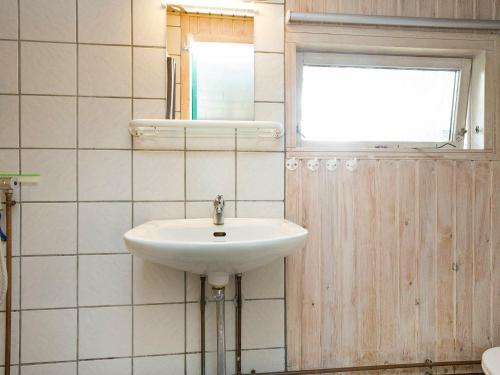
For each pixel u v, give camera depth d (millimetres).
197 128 1097
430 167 1260
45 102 1101
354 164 1227
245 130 1140
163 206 1150
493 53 1288
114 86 1131
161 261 853
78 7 1114
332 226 1217
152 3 1147
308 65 1312
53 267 1105
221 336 1044
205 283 1168
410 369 1246
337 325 1214
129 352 1136
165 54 1153
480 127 1310
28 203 1095
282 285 1197
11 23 1088
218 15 1183
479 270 1273
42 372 1096
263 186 1193
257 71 1194
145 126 1055
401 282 1241
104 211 1127
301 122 1293
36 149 1098
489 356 978
